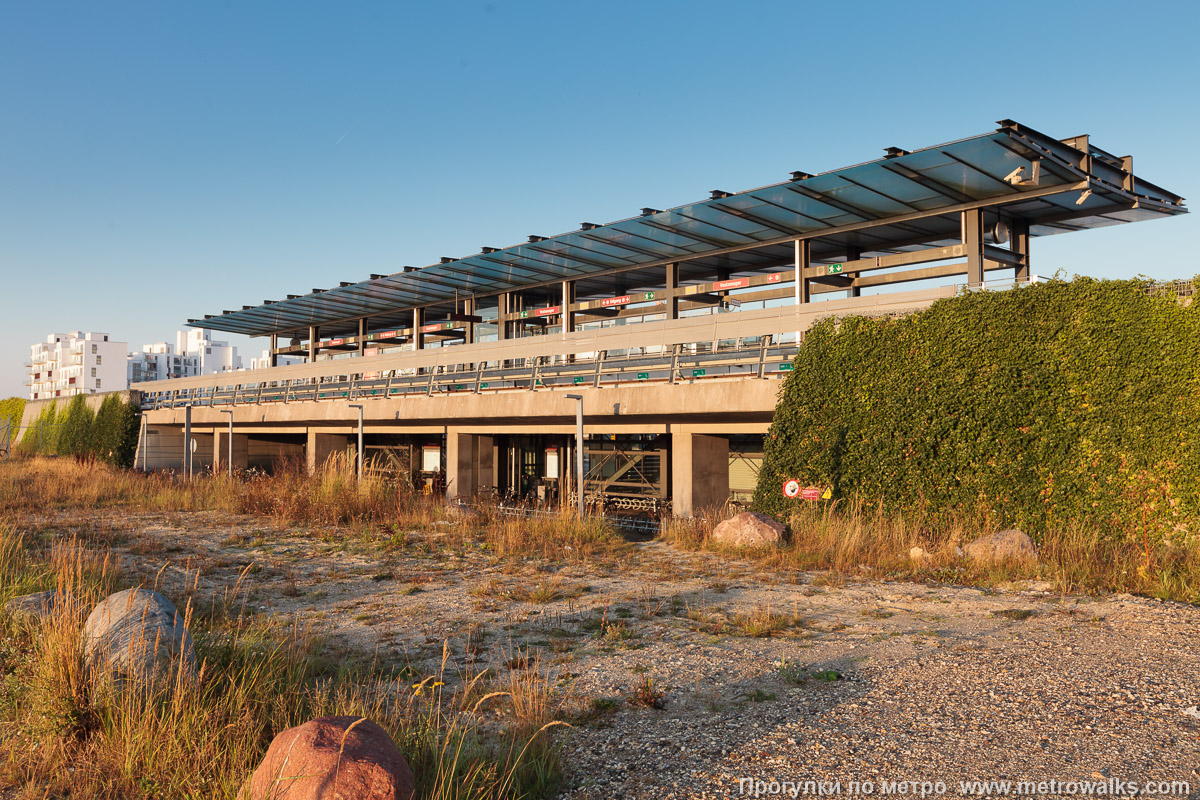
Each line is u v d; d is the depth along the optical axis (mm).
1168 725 5426
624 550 14906
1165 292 13188
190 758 4773
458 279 35781
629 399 20859
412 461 33250
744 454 23219
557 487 28562
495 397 24594
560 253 30312
